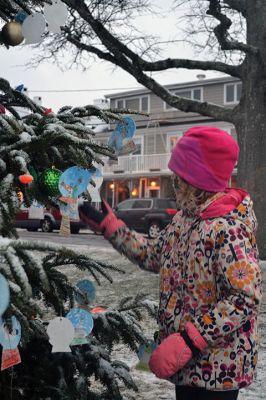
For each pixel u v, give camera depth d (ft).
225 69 38.29
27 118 6.47
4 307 4.20
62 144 5.72
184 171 5.65
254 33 38.11
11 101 7.21
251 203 5.71
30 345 6.75
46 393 6.57
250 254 5.31
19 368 6.71
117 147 6.48
